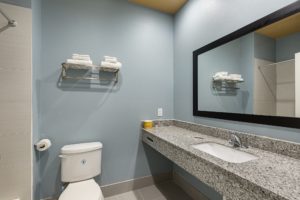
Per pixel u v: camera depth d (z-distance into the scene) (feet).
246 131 4.28
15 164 4.16
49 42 5.48
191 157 3.69
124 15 6.68
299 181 2.30
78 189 4.62
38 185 5.13
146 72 7.11
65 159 5.10
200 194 5.87
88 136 6.00
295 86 3.31
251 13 4.16
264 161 3.08
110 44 6.40
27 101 4.27
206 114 5.64
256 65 4.05
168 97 7.61
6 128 4.09
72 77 5.72
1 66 4.03
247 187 2.35
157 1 6.80
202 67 5.87
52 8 5.53
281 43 3.52
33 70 4.56
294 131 3.28
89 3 6.08
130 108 6.77
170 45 7.68
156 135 5.49
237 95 4.56
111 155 6.40
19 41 4.19
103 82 6.24
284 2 3.45
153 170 7.19
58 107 5.58
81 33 5.93
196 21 6.22
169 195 6.38
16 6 4.17
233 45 4.66
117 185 6.45
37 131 5.02
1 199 4.05
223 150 4.36
